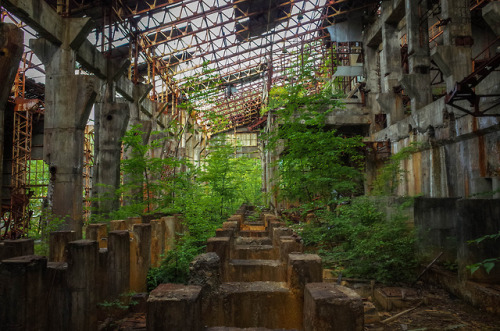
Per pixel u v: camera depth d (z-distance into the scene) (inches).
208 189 682.8
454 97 453.1
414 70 856.9
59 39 656.4
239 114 2397.9
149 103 1206.9
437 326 287.4
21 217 1032.2
